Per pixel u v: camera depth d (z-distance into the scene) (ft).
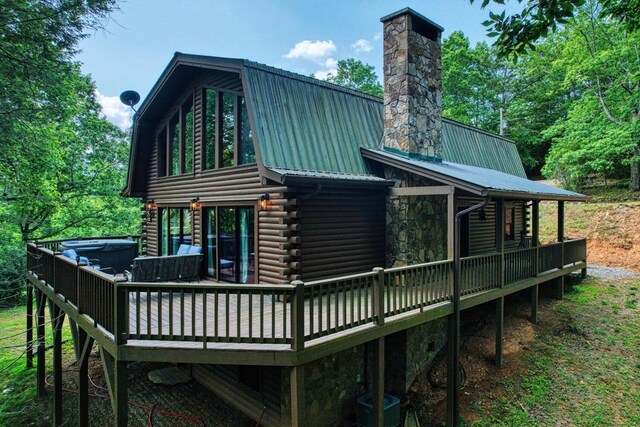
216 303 16.12
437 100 34.76
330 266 27.73
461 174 27.71
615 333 33.63
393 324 20.22
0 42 25.20
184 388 27.55
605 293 42.32
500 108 84.69
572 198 35.68
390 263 30.89
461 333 32.01
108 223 75.10
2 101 28.14
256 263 27.37
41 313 32.37
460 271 25.32
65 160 65.82
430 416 24.08
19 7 24.29
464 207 41.55
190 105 35.73
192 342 16.81
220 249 31.35
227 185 30.27
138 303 16.34
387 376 25.32
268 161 24.63
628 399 25.53
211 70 31.91
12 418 27.14
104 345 17.43
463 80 90.63
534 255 35.09
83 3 25.61
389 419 21.79
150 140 42.27
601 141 56.85
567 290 43.50
